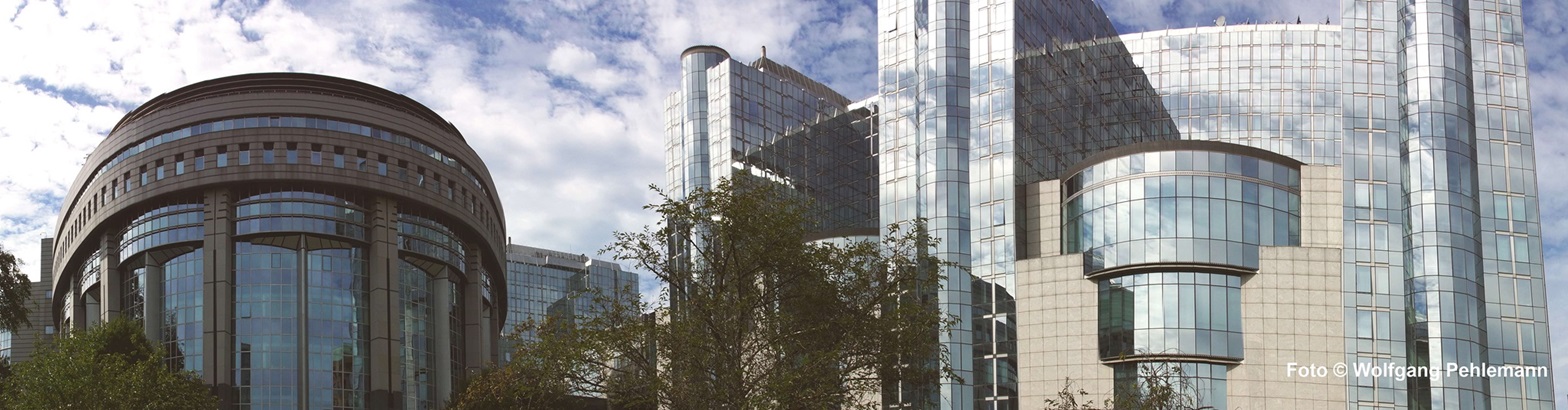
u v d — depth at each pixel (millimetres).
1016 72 103500
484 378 53781
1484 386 87688
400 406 142500
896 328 46531
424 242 150750
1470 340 87500
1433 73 94312
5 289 72938
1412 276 89438
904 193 112688
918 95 107500
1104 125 120688
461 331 159125
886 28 120250
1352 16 96875
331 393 139000
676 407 44875
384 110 149625
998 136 101938
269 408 136500
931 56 107188
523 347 46625
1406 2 97125
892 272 48656
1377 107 94188
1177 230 88250
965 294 98188
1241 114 141750
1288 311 87625
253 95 144875
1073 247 94438
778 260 45469
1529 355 89312
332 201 144000
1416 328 88000
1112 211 91312
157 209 145125
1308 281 88375
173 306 142000
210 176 141625
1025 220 98812
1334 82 141500
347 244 145000
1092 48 121250
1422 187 91500
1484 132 94938
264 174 141500
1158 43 146000
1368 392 86312
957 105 104688
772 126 140750
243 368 137500
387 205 147125
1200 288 87688
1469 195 91938
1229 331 87125
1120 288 90062
